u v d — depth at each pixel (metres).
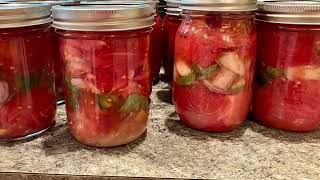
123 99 0.50
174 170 0.47
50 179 0.46
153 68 0.75
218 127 0.56
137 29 0.49
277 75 0.55
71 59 0.49
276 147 0.53
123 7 0.49
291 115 0.56
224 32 0.52
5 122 0.52
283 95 0.55
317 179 0.45
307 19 0.51
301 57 0.53
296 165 0.48
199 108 0.55
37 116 0.55
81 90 0.50
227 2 0.50
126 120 0.51
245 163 0.49
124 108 0.51
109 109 0.50
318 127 0.59
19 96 0.52
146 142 0.54
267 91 0.57
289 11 0.51
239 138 0.56
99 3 0.58
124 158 0.50
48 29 0.55
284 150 0.52
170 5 0.68
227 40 0.51
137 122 0.53
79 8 0.48
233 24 0.52
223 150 0.52
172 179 0.45
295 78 0.54
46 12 0.53
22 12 0.49
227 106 0.54
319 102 0.55
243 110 0.57
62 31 0.49
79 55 0.48
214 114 0.55
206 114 0.55
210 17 0.52
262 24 0.56
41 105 0.55
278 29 0.53
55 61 0.63
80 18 0.46
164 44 0.76
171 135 0.56
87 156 0.50
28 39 0.52
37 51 0.54
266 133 0.57
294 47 0.53
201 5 0.51
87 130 0.51
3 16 0.48
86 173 0.46
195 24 0.53
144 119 0.54
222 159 0.50
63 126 0.60
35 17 0.51
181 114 0.58
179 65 0.56
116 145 0.53
